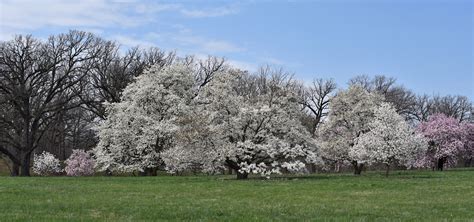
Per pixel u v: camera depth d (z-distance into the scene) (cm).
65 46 5178
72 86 5219
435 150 5488
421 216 1357
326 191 2177
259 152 3189
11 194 1959
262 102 3294
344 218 1296
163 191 2161
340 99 4475
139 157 3625
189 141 3073
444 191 2200
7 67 4925
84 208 1498
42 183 2648
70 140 6794
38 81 5041
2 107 5000
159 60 5675
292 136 3278
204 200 1775
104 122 3756
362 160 3572
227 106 3175
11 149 6316
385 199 1845
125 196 1912
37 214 1348
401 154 3428
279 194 2041
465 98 9881
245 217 1312
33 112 5041
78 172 4781
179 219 1276
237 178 3178
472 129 5781
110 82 5284
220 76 3300
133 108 3591
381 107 3606
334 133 4475
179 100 3606
